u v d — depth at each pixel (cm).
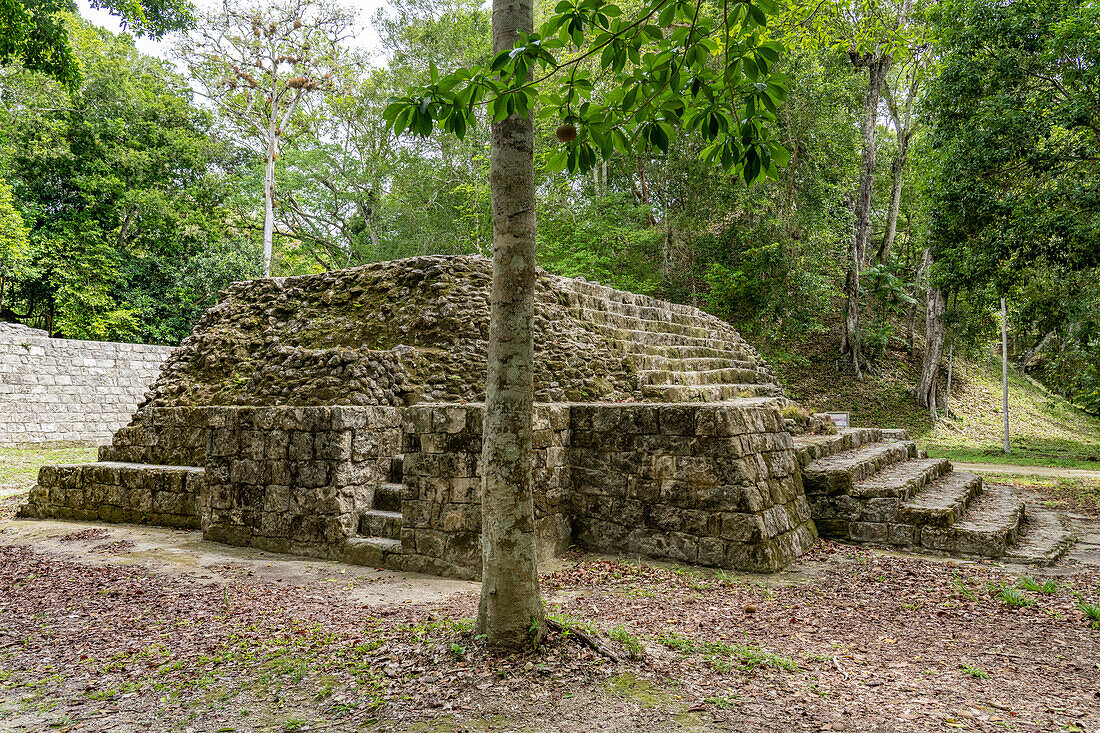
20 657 436
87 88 2344
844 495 739
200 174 2617
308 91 2622
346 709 338
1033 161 1200
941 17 1352
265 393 908
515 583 387
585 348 971
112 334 2381
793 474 735
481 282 996
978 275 1311
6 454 1548
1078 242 1141
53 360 1759
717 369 1272
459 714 324
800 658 397
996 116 1222
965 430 2219
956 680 366
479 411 626
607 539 684
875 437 1187
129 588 600
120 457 1026
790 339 2383
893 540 703
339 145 3159
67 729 330
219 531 788
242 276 2639
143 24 1549
